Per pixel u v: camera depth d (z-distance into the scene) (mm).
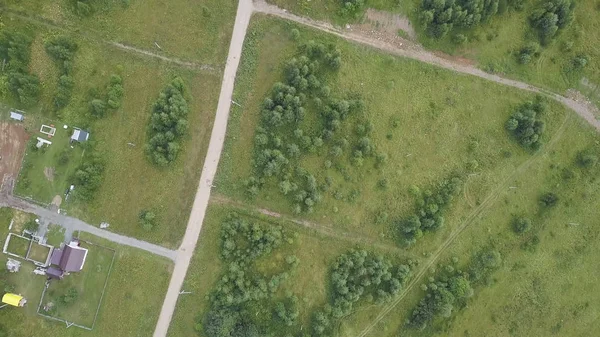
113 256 81562
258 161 81562
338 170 85562
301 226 84938
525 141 91250
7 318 79312
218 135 84125
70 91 82188
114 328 81062
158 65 84188
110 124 82625
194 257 82562
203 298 82062
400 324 88375
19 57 80500
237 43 85375
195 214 83062
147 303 81688
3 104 81938
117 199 82188
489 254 89438
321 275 84875
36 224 80688
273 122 81062
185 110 81250
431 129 89375
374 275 84562
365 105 86188
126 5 83938
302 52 85375
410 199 87938
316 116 84625
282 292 83312
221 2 85688
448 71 90875
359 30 88375
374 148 86125
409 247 87750
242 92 84500
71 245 79938
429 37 89812
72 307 80562
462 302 89875
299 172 82938
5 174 81375
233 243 81188
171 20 84938
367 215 86750
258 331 82375
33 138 81625
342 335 85188
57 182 81375
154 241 82375
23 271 80250
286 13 86625
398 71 88938
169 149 80000
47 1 83000
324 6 87250
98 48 83688
